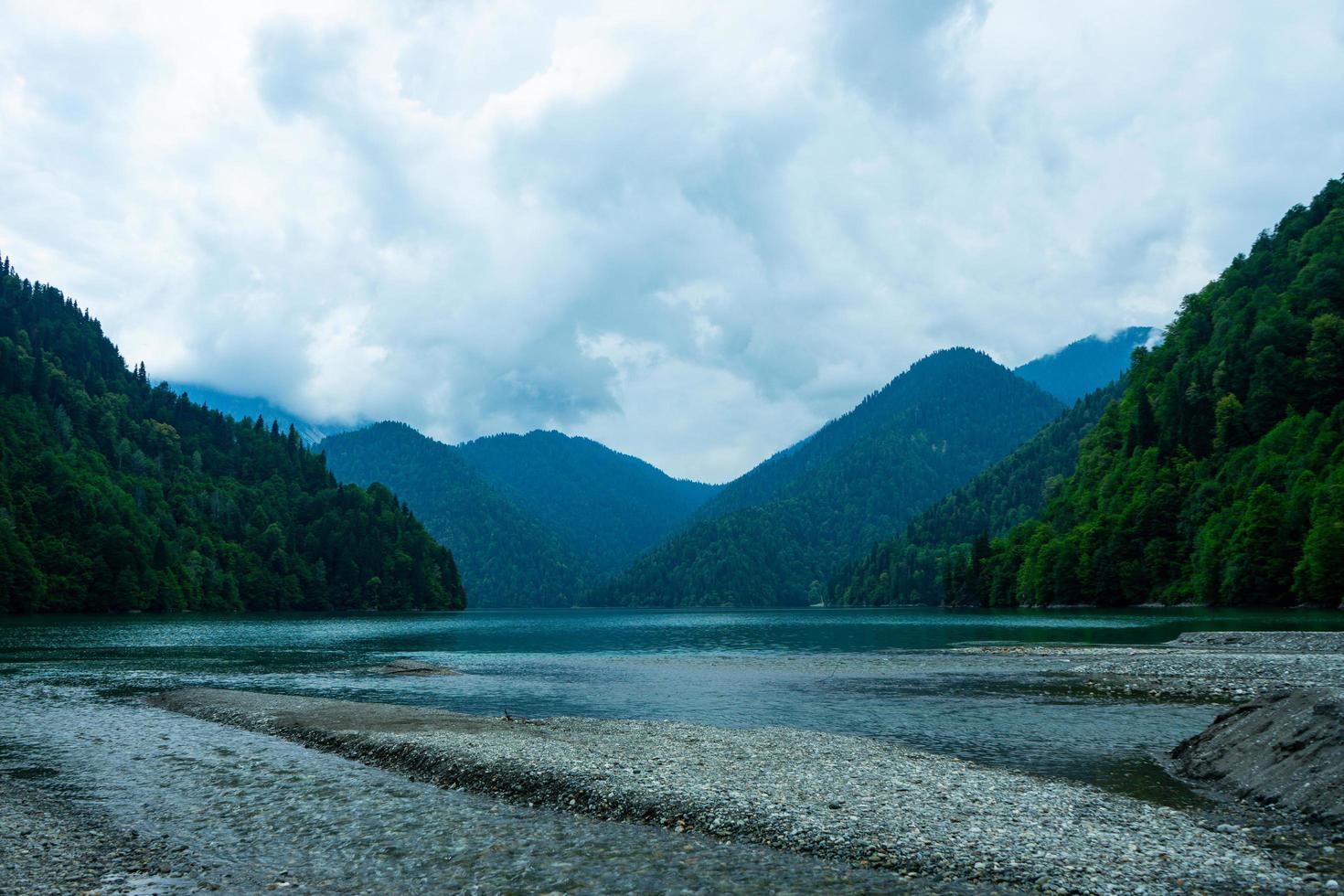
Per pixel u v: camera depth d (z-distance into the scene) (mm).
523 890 14438
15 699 40469
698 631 126375
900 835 16656
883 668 54031
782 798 19312
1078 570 148500
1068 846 15977
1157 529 139500
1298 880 14398
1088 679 44094
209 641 89125
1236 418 144250
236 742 28969
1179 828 17281
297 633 111688
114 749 27719
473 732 29266
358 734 28609
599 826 18250
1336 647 54188
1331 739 19859
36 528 158750
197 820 19000
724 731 30188
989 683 44344
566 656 71438
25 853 16625
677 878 14891
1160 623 91625
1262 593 109375
